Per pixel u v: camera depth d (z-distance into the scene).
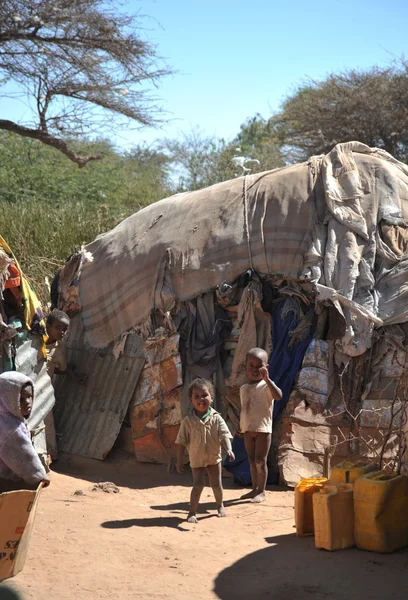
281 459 7.63
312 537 5.75
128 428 8.59
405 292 7.90
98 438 8.48
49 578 4.76
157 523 6.19
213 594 4.57
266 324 8.27
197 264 8.48
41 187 20.36
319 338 8.06
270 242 8.33
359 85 27.23
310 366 7.96
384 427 7.60
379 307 7.93
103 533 5.81
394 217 8.30
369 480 5.31
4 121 15.66
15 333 7.29
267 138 31.55
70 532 5.78
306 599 4.45
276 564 5.11
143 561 5.16
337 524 5.37
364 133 27.11
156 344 8.48
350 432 7.72
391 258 8.12
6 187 19.62
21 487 4.92
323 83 27.66
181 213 9.05
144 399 8.43
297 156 28.11
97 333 9.04
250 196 8.73
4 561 4.50
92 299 9.18
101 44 15.91
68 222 13.95
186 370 8.32
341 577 4.81
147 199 22.45
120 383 8.66
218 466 6.43
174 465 8.12
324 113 27.11
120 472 8.16
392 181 8.50
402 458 6.31
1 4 15.20
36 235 13.51
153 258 8.73
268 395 7.04
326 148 27.33
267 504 6.92
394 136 27.09
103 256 9.27
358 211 8.26
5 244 7.61
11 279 7.49
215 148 27.38
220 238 8.52
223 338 8.41
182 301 8.46
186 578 4.85
